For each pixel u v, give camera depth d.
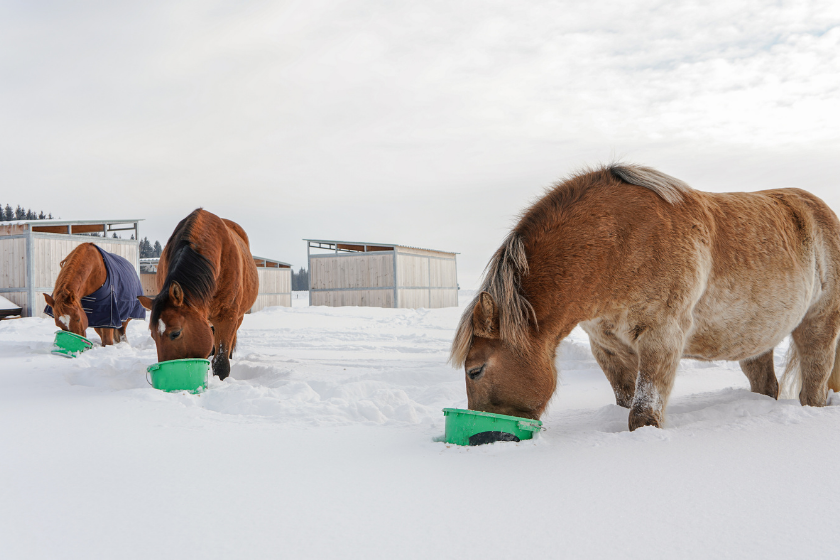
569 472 2.26
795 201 3.86
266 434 3.10
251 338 11.79
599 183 3.25
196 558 1.53
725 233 3.36
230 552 1.57
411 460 2.51
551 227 3.09
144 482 2.22
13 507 1.95
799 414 3.10
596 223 3.07
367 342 10.93
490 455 2.56
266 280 26.92
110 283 8.58
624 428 3.24
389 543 1.62
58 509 1.92
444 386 4.89
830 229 3.85
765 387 4.21
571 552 1.54
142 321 14.36
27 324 14.00
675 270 3.05
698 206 3.27
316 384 4.87
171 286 4.67
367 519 1.81
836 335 3.80
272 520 1.81
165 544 1.63
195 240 5.18
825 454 2.38
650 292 3.06
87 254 8.17
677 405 3.85
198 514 1.86
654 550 1.54
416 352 9.31
